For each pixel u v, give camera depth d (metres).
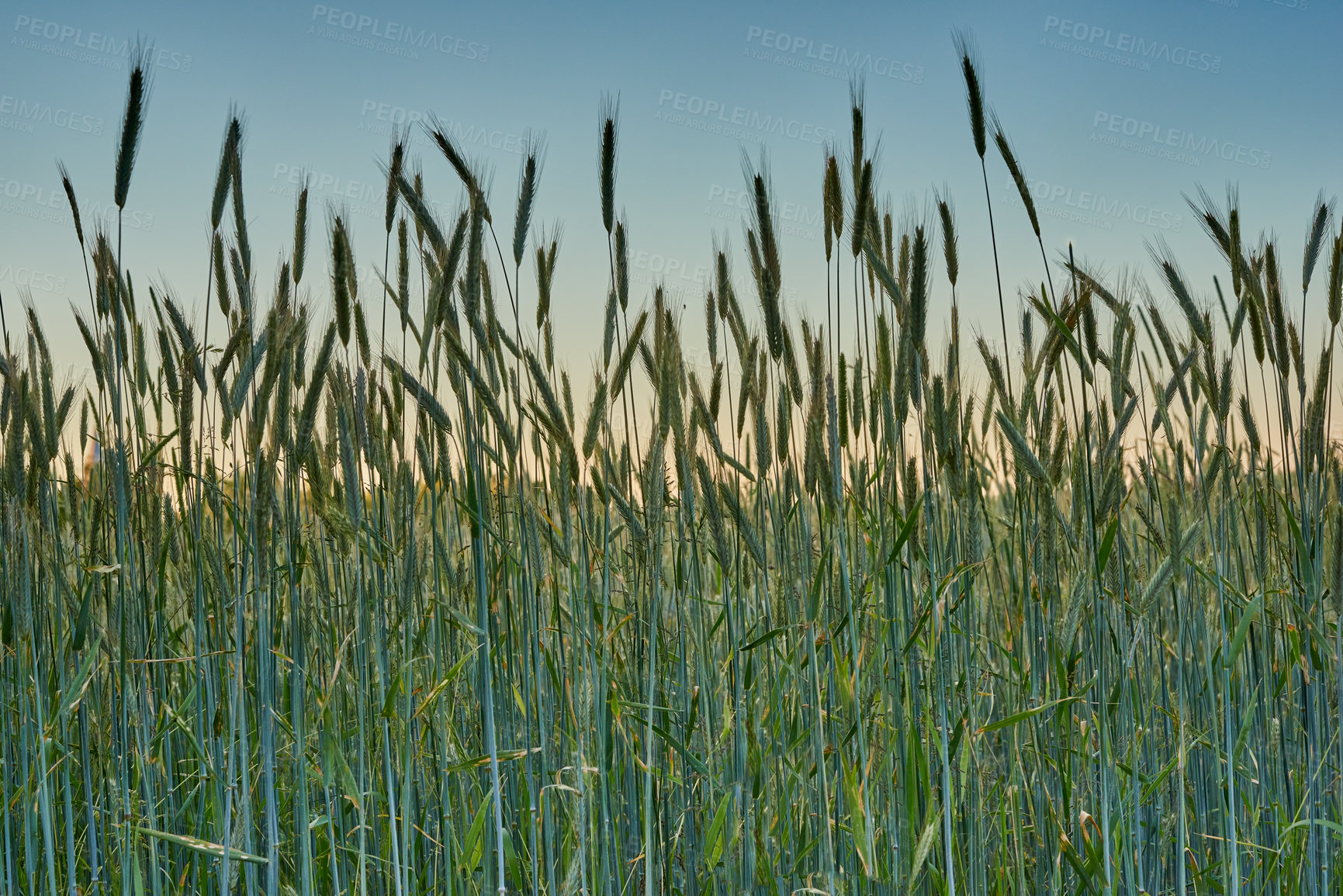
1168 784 3.38
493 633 2.94
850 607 2.58
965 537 3.04
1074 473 2.67
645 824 2.66
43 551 2.96
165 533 3.07
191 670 3.52
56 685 3.16
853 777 2.53
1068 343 2.47
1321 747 3.09
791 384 2.86
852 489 2.94
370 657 3.05
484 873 2.81
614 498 2.70
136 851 2.67
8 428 2.87
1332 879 3.22
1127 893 2.92
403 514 2.79
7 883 2.95
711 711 3.21
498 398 2.51
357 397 2.59
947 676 2.94
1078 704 3.13
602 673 2.69
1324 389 2.81
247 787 2.63
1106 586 2.91
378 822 3.05
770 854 3.01
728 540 3.36
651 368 3.02
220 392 2.80
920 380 2.62
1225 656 2.64
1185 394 2.79
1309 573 2.83
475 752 3.18
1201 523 2.72
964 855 3.12
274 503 2.56
